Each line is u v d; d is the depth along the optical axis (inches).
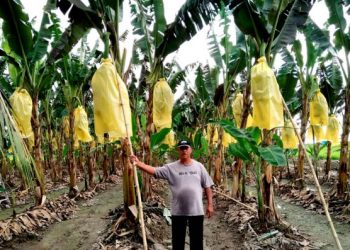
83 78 324.8
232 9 174.2
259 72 144.6
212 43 329.1
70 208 302.0
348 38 256.1
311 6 176.2
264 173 203.9
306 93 326.6
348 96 265.6
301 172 344.5
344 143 269.4
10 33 211.3
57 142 535.8
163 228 228.1
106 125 127.2
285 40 171.6
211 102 426.9
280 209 287.4
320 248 184.7
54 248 203.3
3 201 330.6
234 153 211.0
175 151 325.4
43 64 262.5
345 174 271.4
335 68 330.3
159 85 225.3
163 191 414.3
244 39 249.3
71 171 353.7
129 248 182.9
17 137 98.6
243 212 245.9
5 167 410.9
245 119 229.0
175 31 204.4
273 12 179.5
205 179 163.0
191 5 192.1
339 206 261.9
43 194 272.5
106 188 441.1
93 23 180.9
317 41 234.5
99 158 677.9
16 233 217.6
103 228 238.7
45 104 439.2
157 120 224.7
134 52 328.5
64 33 200.1
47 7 224.7
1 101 99.4
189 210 154.5
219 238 214.8
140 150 296.7
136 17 249.8
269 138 194.2
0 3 193.6
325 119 282.7
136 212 200.2
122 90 129.9
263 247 182.5
